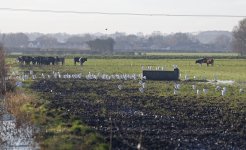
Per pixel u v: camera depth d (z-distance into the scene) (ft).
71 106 531.09
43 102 543.39
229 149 349.41
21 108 479.82
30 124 409.49
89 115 472.85
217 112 502.79
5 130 396.16
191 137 382.01
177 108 526.98
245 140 376.48
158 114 487.20
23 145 351.25
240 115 485.15
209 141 370.73
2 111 492.95
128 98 610.65
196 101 585.63
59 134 366.63
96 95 640.99
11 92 603.26
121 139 363.76
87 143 334.85
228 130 412.36
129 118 461.37
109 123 432.25
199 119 461.37
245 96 646.33
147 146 347.77
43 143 343.67
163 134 390.63
